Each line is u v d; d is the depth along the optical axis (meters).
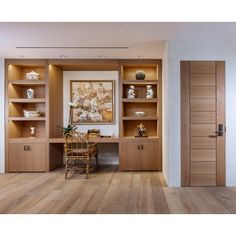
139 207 3.23
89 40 4.15
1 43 4.29
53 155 5.64
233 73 4.23
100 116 6.09
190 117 4.23
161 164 5.38
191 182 4.24
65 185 4.33
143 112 5.68
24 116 5.71
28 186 4.27
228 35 3.98
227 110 4.25
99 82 6.09
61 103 6.09
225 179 4.25
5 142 5.39
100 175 5.05
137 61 5.41
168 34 3.88
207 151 4.24
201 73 4.22
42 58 5.38
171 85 4.23
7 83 5.38
